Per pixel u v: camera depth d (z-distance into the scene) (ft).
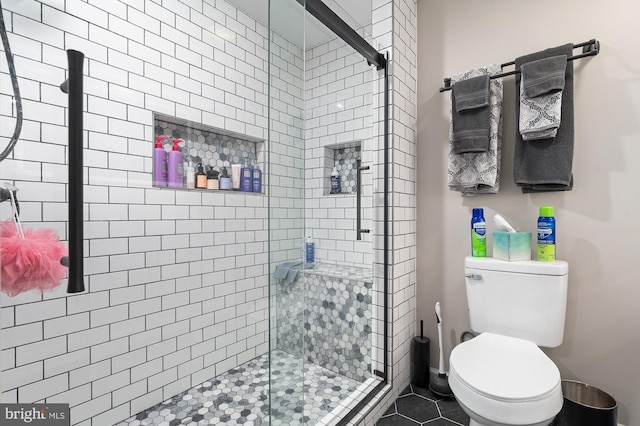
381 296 5.38
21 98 3.57
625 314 4.19
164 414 4.99
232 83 6.49
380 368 5.35
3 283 3.33
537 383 3.25
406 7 5.70
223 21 6.32
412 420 4.76
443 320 5.79
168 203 5.44
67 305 4.05
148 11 5.13
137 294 4.96
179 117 5.59
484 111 4.81
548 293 4.23
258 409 5.13
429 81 5.93
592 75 4.38
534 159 4.48
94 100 4.47
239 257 6.61
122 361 4.74
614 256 4.26
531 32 4.88
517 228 5.01
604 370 4.33
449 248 5.71
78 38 4.24
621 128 4.19
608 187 4.29
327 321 6.04
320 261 6.75
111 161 4.67
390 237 5.32
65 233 3.86
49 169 3.75
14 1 3.61
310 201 6.94
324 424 4.29
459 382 3.44
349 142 6.18
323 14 4.36
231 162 6.69
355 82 5.96
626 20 4.17
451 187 5.25
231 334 6.40
